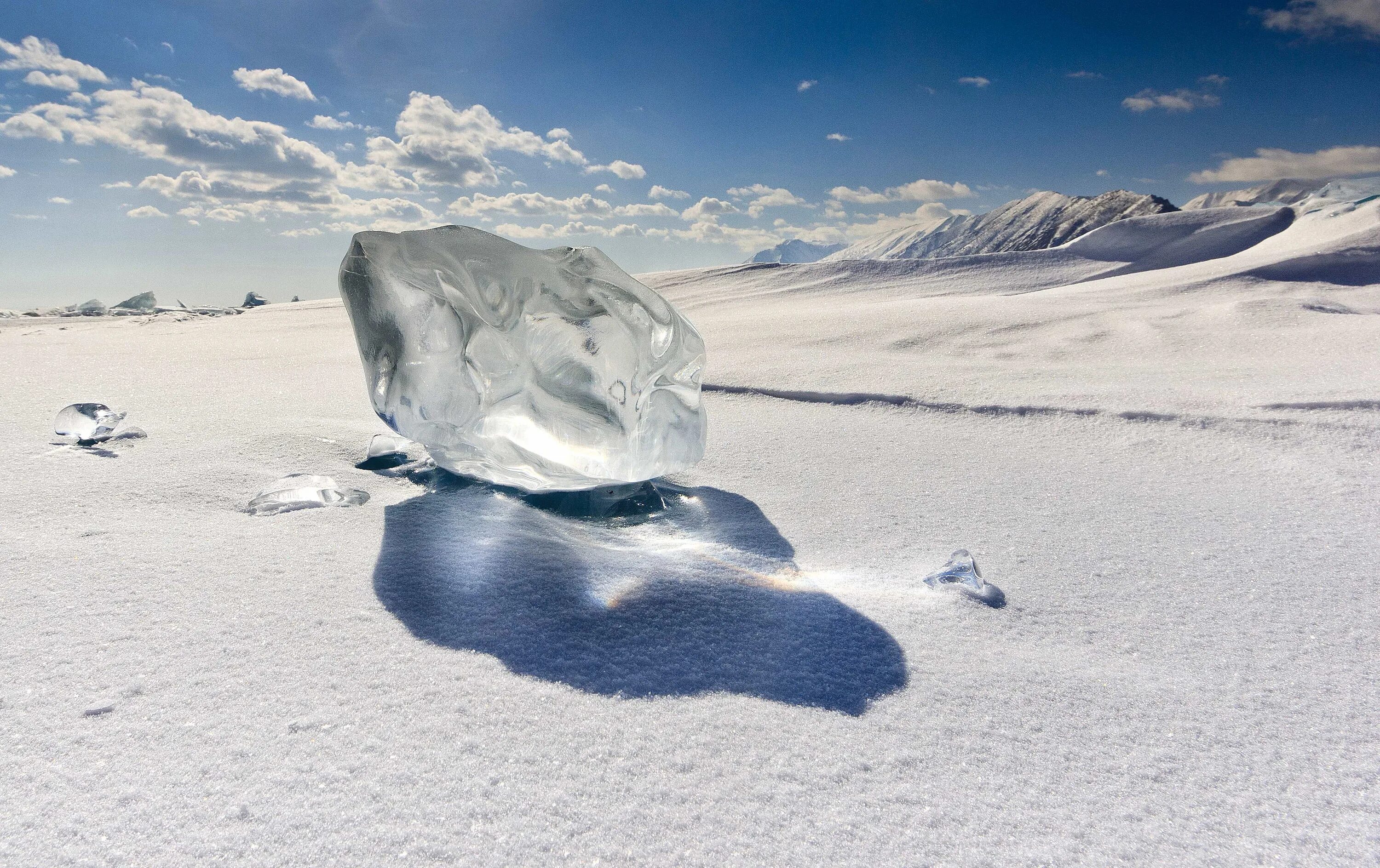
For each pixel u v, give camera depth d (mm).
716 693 837
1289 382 2379
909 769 736
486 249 1354
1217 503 1476
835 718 806
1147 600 1086
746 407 2299
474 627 929
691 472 1646
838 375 2652
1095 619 1033
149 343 4051
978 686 873
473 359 1312
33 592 952
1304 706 853
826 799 691
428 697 794
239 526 1200
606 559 1162
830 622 1002
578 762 721
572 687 828
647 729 771
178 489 1345
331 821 631
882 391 2385
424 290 1267
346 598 976
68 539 1111
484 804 660
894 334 3814
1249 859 642
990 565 1191
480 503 1362
